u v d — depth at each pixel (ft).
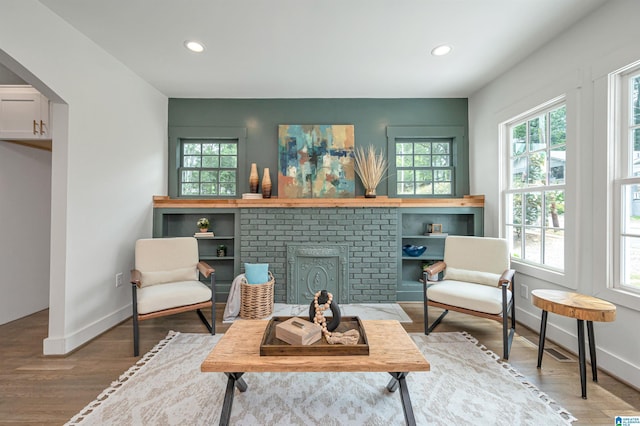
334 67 9.36
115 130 9.00
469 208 11.32
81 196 7.73
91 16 6.90
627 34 5.92
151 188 10.89
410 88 11.05
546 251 8.41
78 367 6.62
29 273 9.98
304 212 11.10
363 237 11.08
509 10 6.65
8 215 9.35
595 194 6.64
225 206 11.16
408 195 12.35
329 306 5.56
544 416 5.04
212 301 8.42
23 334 8.37
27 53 6.23
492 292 7.87
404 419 5.01
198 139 12.36
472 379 6.13
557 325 7.68
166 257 9.19
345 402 5.44
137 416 5.06
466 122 11.99
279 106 11.95
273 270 11.10
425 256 12.03
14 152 9.52
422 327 8.91
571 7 6.53
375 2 6.39
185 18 6.95
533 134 8.98
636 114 6.10
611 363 6.20
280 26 7.23
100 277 8.39
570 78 7.22
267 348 4.73
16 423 4.88
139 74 9.88
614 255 6.35
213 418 5.03
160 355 7.14
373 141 11.98
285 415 5.09
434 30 7.41
